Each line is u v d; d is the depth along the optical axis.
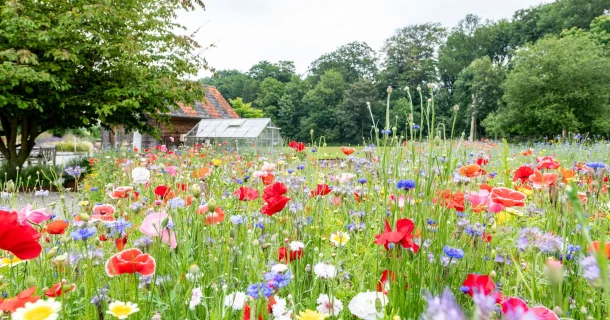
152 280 1.47
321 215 2.65
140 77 11.24
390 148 2.02
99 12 10.47
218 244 2.00
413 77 65.06
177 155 8.40
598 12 53.28
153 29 11.98
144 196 3.56
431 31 71.44
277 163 4.43
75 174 4.04
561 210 2.06
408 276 1.50
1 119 11.07
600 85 31.62
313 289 1.51
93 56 10.90
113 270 1.41
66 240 1.56
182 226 1.99
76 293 1.56
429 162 1.78
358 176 3.76
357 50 79.75
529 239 1.39
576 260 1.48
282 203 1.91
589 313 1.32
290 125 69.44
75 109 11.08
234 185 4.04
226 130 22.77
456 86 58.12
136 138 24.31
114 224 2.00
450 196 1.88
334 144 64.56
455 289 1.49
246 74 90.69
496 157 7.78
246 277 1.65
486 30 66.31
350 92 64.81
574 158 6.81
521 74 33.47
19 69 8.93
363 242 2.43
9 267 1.67
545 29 59.34
